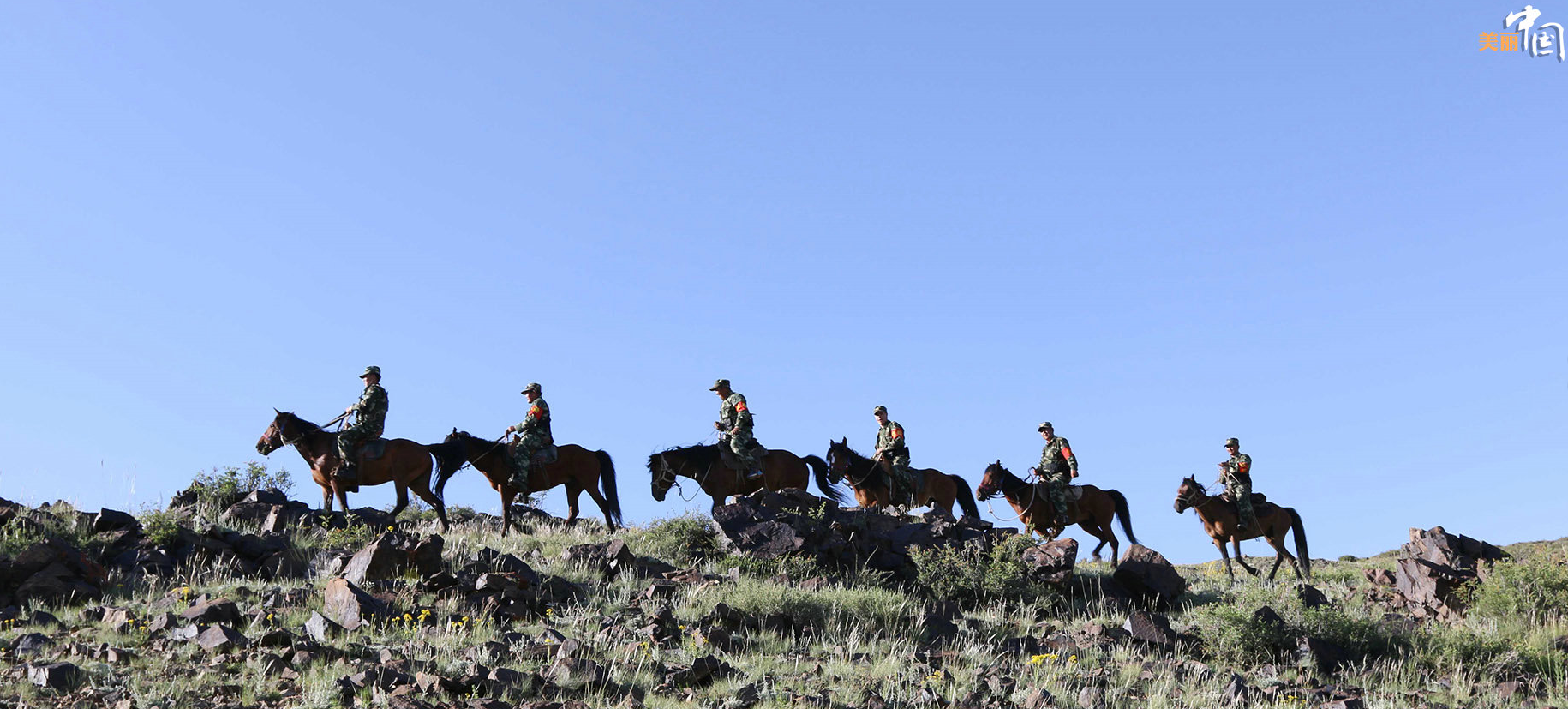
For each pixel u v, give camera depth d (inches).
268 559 607.8
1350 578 947.3
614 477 839.7
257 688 381.1
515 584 551.5
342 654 424.8
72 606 501.0
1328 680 533.6
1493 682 534.0
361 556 559.8
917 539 761.0
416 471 777.6
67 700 358.0
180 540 600.4
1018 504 949.8
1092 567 856.9
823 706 412.5
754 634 540.4
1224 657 568.4
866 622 565.6
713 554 728.3
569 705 384.8
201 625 444.5
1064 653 547.8
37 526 585.9
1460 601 689.0
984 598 695.7
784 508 760.3
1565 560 701.9
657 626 515.2
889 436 933.2
